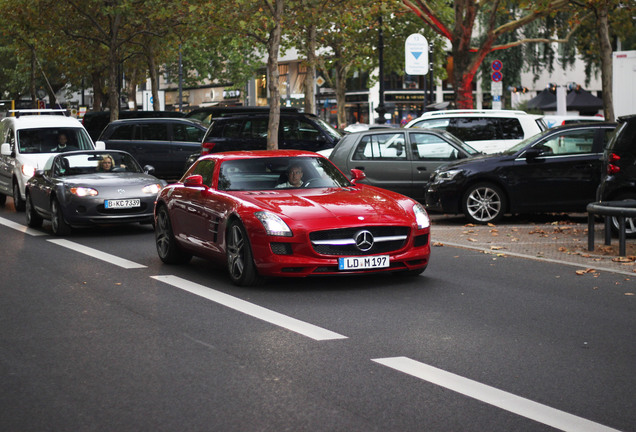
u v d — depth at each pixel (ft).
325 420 17.06
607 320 26.35
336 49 153.69
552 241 44.98
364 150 60.29
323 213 31.89
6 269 37.81
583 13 101.04
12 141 69.05
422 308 28.35
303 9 97.60
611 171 45.78
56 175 54.13
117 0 119.96
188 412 17.65
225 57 216.74
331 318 26.86
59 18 126.41
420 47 109.50
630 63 85.71
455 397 18.54
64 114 74.18
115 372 20.79
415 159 59.57
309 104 119.03
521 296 30.35
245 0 91.25
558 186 53.11
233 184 35.45
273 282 33.78
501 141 69.26
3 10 125.29
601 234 47.70
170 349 23.02
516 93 152.15
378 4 96.22
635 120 45.62
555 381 19.77
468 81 96.94
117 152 56.70
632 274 34.50
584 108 122.21
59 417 17.43
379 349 22.82
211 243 34.83
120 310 28.45
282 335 24.57
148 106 202.80
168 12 105.19
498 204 53.78
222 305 29.17
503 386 19.36
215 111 102.99
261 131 75.05
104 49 133.59
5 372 20.90
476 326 25.58
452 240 46.21
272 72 81.61
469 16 95.04
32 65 172.76
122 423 17.02
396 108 219.41
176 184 39.17
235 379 20.06
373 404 18.07
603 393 18.83
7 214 65.98
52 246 46.24
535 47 149.38
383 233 32.19
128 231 53.98
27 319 27.22
